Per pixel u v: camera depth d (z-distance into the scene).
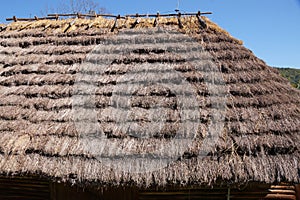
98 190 5.50
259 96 5.06
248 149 4.38
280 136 4.50
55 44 6.57
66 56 6.16
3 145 4.70
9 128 4.94
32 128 4.89
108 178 4.28
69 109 5.12
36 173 4.45
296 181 4.14
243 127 4.62
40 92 5.46
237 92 5.11
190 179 4.23
